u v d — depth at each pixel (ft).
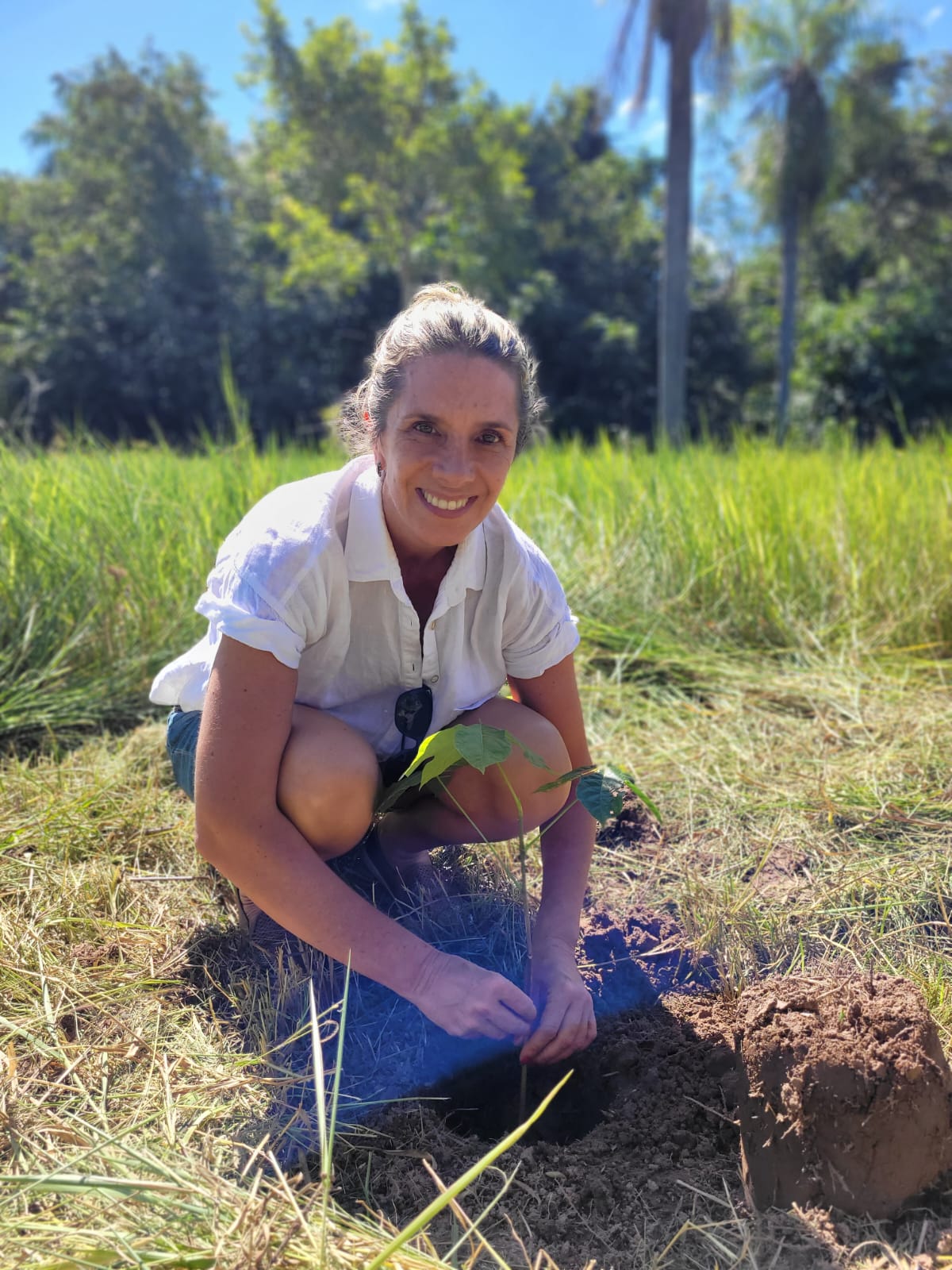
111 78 71.51
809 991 4.84
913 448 17.42
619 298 82.69
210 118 75.10
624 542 13.56
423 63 60.39
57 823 7.63
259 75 60.64
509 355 4.88
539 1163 4.99
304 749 5.34
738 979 6.04
